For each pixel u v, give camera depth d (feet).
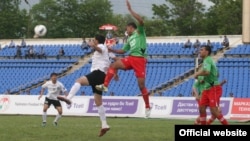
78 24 282.97
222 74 131.64
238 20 237.86
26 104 110.52
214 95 47.42
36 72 149.07
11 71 151.43
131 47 43.42
